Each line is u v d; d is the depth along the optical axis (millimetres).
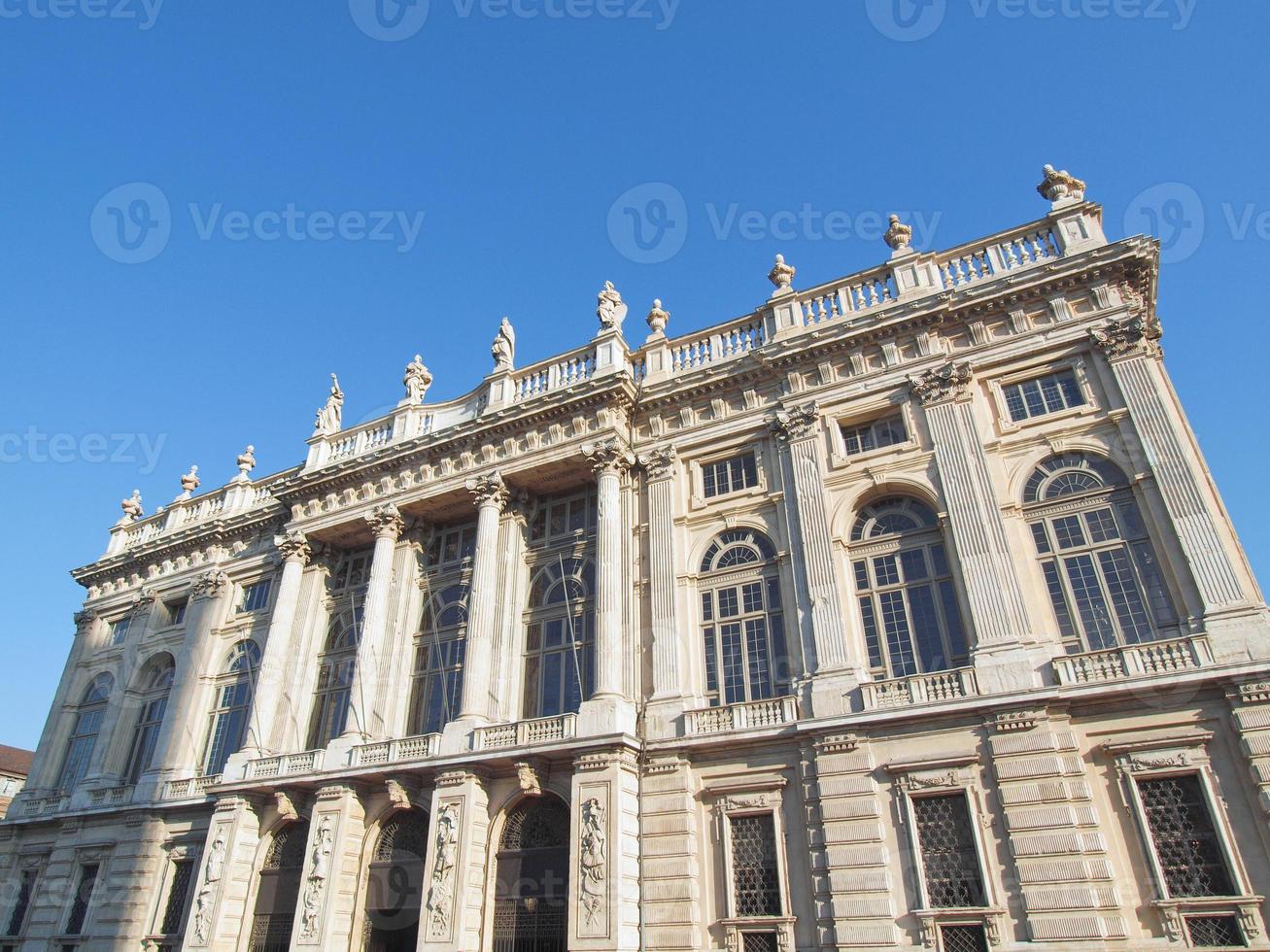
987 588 18828
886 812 17562
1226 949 14141
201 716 30109
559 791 20859
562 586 25062
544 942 19625
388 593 26906
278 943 22984
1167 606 17547
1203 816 15406
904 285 23375
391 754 23219
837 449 22391
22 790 32844
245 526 32938
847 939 16641
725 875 18594
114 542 38406
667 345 26703
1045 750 16516
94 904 27391
